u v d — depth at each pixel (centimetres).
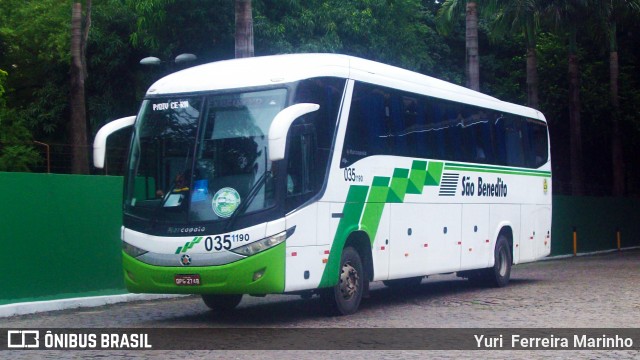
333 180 1327
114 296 1603
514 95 4344
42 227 1526
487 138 1895
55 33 3938
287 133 1203
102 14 3509
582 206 3638
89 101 3503
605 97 4097
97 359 993
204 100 1271
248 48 2003
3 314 1385
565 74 4138
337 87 1355
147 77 3447
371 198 1431
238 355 1003
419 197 1591
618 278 2159
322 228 1299
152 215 1248
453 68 4741
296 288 1242
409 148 1560
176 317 1388
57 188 1556
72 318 1380
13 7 4031
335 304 1356
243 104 1252
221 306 1484
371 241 1433
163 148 1271
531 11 3262
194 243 1212
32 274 1502
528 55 3362
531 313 1408
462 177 1764
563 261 3094
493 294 1766
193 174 1241
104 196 1652
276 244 1205
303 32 3238
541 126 2211
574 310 1447
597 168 4694
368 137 1430
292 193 1240
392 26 3725
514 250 2016
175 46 3334
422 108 1622
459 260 1745
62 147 1717
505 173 1975
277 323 1291
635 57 4488
